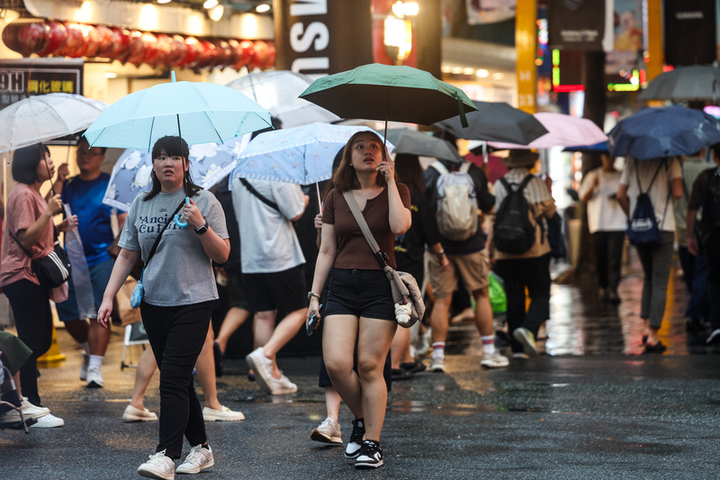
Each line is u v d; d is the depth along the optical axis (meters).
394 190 10.78
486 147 21.47
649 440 12.20
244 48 27.20
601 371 17.97
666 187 20.12
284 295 15.97
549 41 32.03
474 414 14.08
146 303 10.55
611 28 31.81
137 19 24.45
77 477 10.58
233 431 13.04
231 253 17.58
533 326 19.58
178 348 10.41
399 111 11.34
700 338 22.19
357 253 10.84
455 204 17.80
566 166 50.25
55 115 13.55
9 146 13.30
